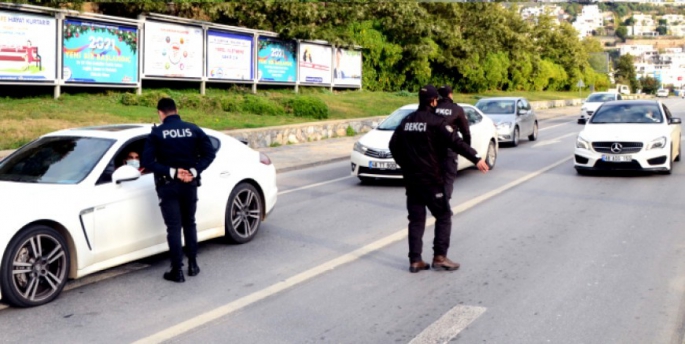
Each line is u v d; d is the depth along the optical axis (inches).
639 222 384.2
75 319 234.8
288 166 653.9
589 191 497.4
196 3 1059.3
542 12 2947.8
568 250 321.4
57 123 666.2
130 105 835.4
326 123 940.6
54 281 254.1
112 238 275.4
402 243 342.3
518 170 626.5
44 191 260.8
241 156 349.1
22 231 242.5
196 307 246.7
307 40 1228.5
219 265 304.0
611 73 5270.7
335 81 1342.3
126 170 273.6
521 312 234.5
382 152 531.5
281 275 287.3
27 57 741.9
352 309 241.8
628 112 611.5
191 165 275.7
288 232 370.6
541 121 1523.1
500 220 394.0
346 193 507.5
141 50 887.1
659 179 553.0
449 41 1743.4
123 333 220.8
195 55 976.9
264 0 1119.6
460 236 354.0
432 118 279.4
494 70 2011.6
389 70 1567.4
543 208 430.9
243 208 344.5
